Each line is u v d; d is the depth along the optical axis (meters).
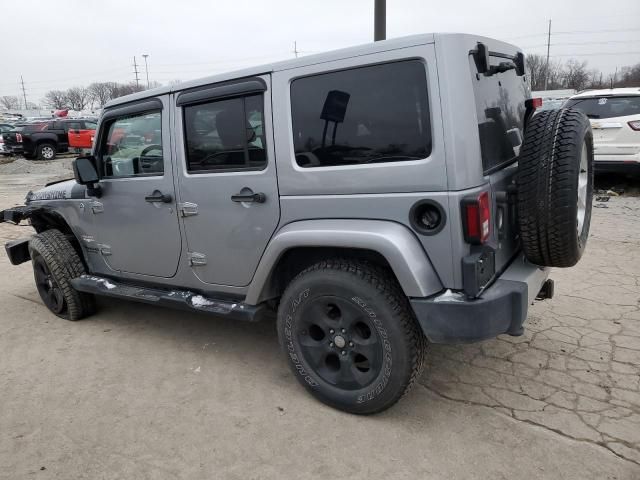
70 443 2.84
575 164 2.51
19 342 4.23
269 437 2.81
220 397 3.24
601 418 2.85
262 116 3.01
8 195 12.79
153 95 3.54
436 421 2.88
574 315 4.18
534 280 2.79
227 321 4.50
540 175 2.55
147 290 3.98
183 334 4.26
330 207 2.81
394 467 2.53
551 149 2.54
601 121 8.75
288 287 3.02
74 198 4.36
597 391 3.11
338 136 2.75
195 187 3.39
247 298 3.29
